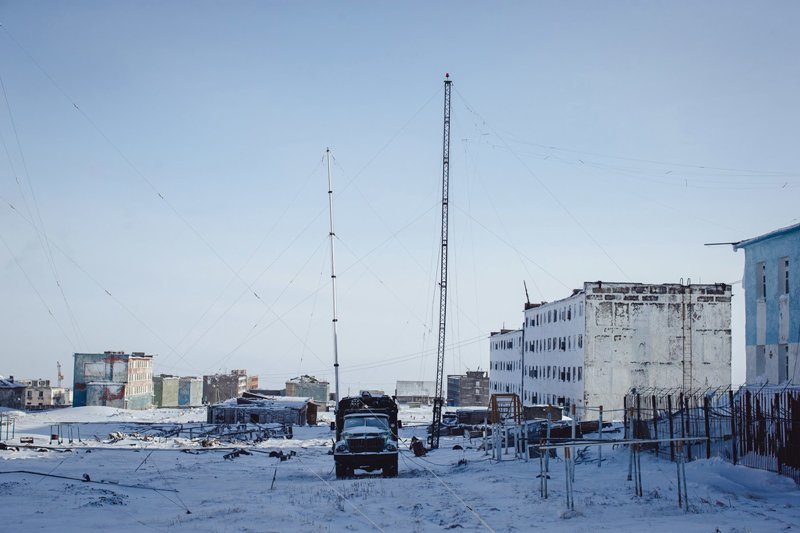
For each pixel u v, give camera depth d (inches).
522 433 1360.7
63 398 6441.9
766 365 1270.9
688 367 2746.1
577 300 2871.6
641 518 625.9
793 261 1204.5
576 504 698.8
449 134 2694.4
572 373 2920.8
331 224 2057.1
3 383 4490.7
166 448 1937.7
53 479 1003.9
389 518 681.6
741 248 1369.3
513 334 4156.0
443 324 2645.2
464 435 2588.6
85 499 799.1
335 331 2047.2
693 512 645.3
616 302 2760.8
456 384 6584.6
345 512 719.7
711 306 2780.5
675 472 883.4
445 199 2699.3
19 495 818.8
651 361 2743.6
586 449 1237.1
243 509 734.5
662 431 1074.7
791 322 1201.4
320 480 1105.4
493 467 1154.0
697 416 995.3
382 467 1155.9
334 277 2060.8
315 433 2807.6
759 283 1318.9
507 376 4291.3
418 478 1079.0
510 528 601.6
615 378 2733.8
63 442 2046.0
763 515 617.9
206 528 620.4
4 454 1492.4
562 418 2256.4
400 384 6771.7
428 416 4306.1
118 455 1595.7
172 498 858.1
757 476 802.2
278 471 1293.1
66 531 602.9
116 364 4911.4
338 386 2036.2
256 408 3486.7
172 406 6269.7
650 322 2760.8
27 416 3636.8
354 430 1175.6
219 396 7160.4
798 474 780.6
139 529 615.5
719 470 856.3
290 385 5841.5
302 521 661.9
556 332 3203.7
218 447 1988.2
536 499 743.1
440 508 726.5
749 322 1336.1
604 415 2706.7
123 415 3971.5
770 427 835.4
